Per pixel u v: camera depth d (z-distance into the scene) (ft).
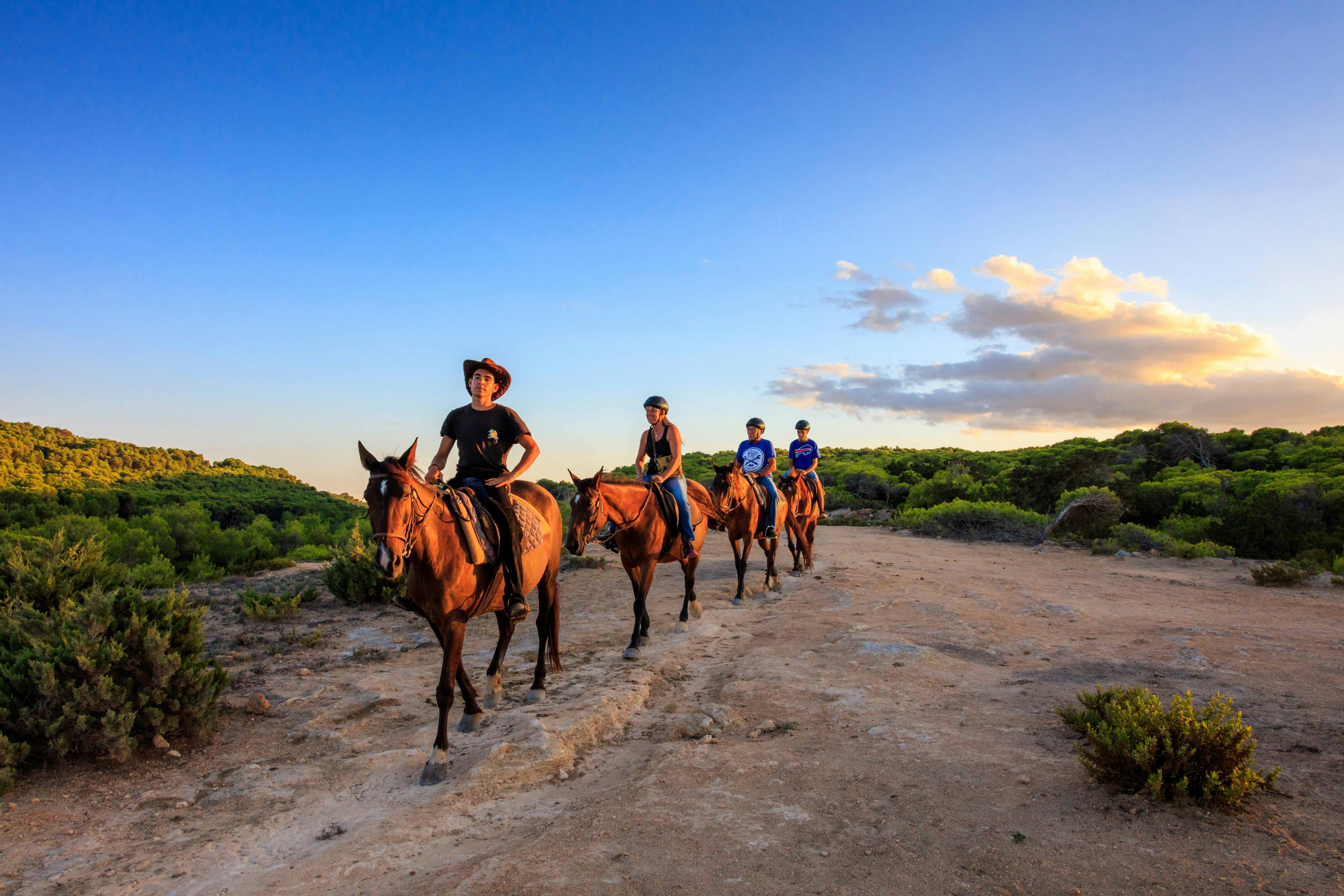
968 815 11.92
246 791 14.83
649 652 25.23
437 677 23.20
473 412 18.94
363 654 26.22
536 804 13.82
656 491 26.12
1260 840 10.56
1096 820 11.49
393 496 13.98
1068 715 15.29
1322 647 22.47
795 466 43.21
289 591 37.45
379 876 11.21
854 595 34.09
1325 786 12.30
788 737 16.31
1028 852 10.60
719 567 46.24
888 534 74.64
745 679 21.12
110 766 16.16
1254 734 14.99
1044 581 39.01
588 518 22.74
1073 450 186.60
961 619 27.94
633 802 12.92
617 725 18.04
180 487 278.05
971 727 16.33
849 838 11.39
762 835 11.58
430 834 12.60
